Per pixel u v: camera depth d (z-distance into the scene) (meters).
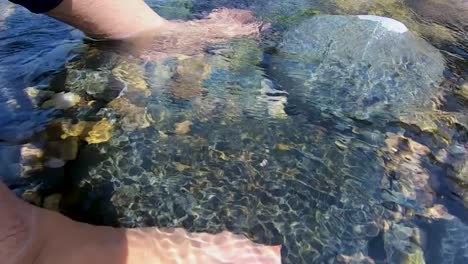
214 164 0.57
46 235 0.43
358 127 0.64
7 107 0.65
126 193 0.53
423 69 0.77
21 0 0.66
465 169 0.58
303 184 0.55
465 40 0.91
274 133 0.62
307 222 0.50
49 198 0.52
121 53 0.78
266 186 0.54
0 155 0.57
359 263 0.46
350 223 0.50
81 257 0.43
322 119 0.65
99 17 0.76
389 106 0.69
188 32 0.85
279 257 0.46
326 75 0.75
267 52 0.80
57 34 0.83
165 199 0.52
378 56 0.79
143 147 0.59
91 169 0.56
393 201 0.53
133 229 0.48
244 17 0.92
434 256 0.47
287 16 0.94
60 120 0.63
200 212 0.51
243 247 0.47
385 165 0.58
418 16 1.00
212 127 0.63
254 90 0.70
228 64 0.77
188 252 0.46
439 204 0.53
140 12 0.81
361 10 1.00
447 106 0.70
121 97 0.68
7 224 0.42
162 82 0.71
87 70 0.73
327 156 0.59
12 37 0.81
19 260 0.40
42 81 0.70
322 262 0.46
